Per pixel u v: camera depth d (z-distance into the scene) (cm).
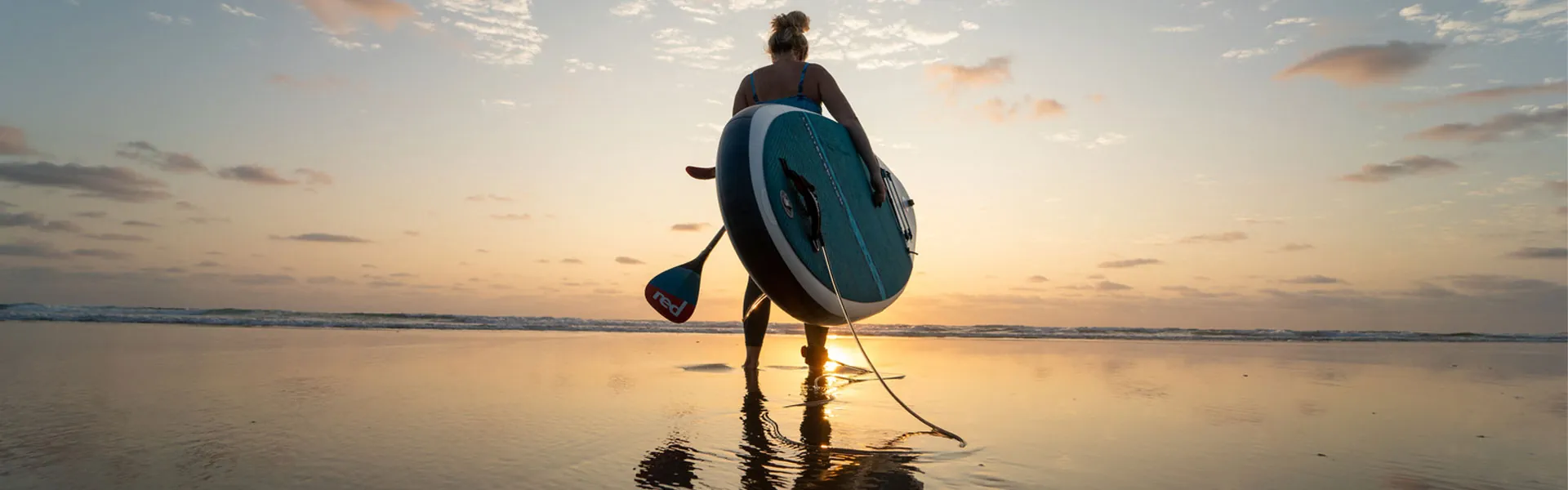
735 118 302
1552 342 1455
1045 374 490
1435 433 271
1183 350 871
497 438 229
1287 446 240
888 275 371
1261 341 1404
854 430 253
